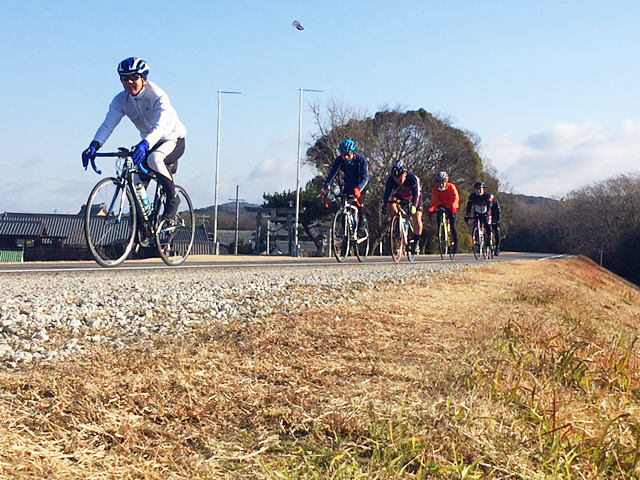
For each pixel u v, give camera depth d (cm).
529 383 433
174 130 825
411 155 5203
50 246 5166
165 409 315
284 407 335
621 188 8256
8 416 286
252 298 673
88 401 311
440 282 967
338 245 1348
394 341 505
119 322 501
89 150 777
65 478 241
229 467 273
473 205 2062
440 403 362
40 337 438
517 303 880
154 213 841
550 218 8912
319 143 5241
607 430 365
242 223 10619
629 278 7981
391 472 279
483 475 299
